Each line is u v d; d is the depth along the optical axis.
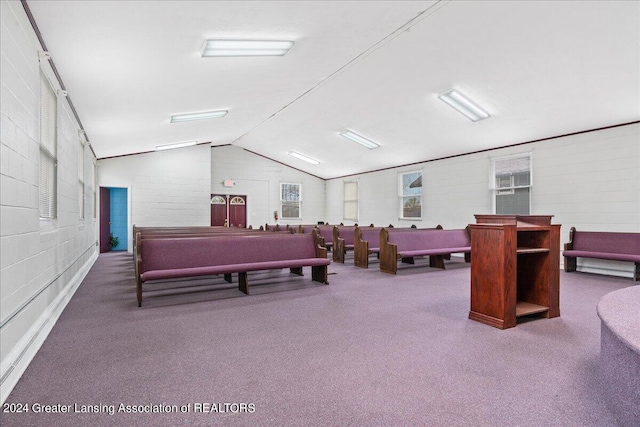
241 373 2.26
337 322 3.33
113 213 10.35
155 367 2.34
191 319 3.41
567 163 6.71
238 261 4.62
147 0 2.73
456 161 8.90
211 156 12.24
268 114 8.61
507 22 4.17
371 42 4.85
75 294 4.50
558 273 3.54
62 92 4.03
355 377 2.21
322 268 5.17
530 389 2.06
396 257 5.93
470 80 5.60
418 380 2.17
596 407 1.88
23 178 2.48
